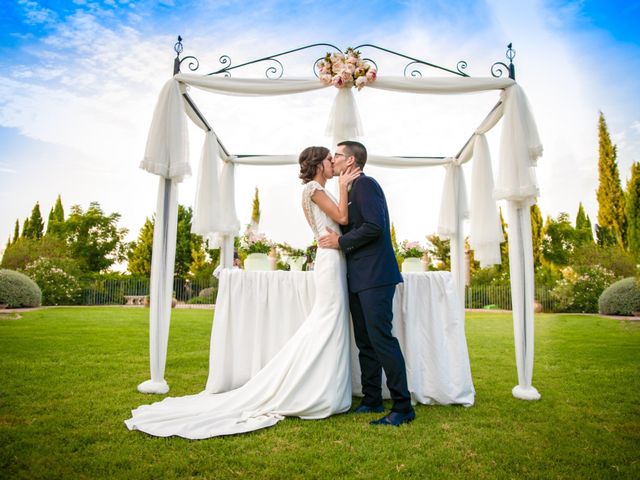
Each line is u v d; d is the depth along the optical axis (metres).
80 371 3.59
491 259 3.96
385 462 1.81
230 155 4.79
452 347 2.85
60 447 1.93
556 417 2.46
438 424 2.34
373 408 2.61
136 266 20.22
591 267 12.23
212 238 4.61
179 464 1.76
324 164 2.83
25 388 3.00
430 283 2.92
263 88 3.25
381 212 2.50
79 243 23.30
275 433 2.17
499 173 3.13
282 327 3.04
